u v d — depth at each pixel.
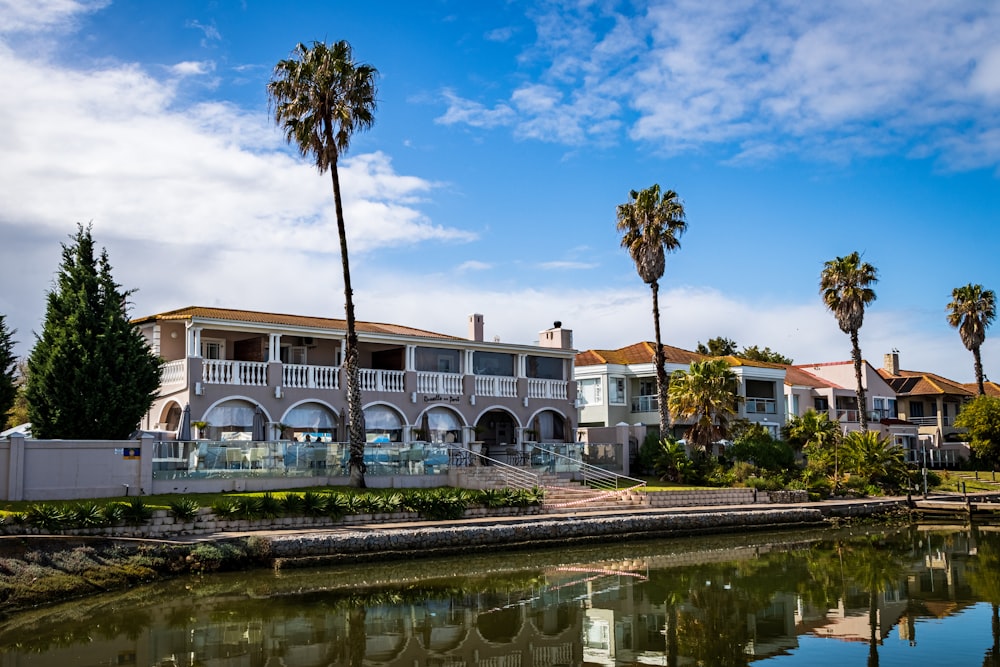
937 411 82.88
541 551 33.41
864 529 43.47
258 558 27.14
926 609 23.23
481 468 39.16
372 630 20.58
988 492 59.03
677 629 21.00
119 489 29.42
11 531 24.03
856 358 61.19
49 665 17.23
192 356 36.16
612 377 59.62
